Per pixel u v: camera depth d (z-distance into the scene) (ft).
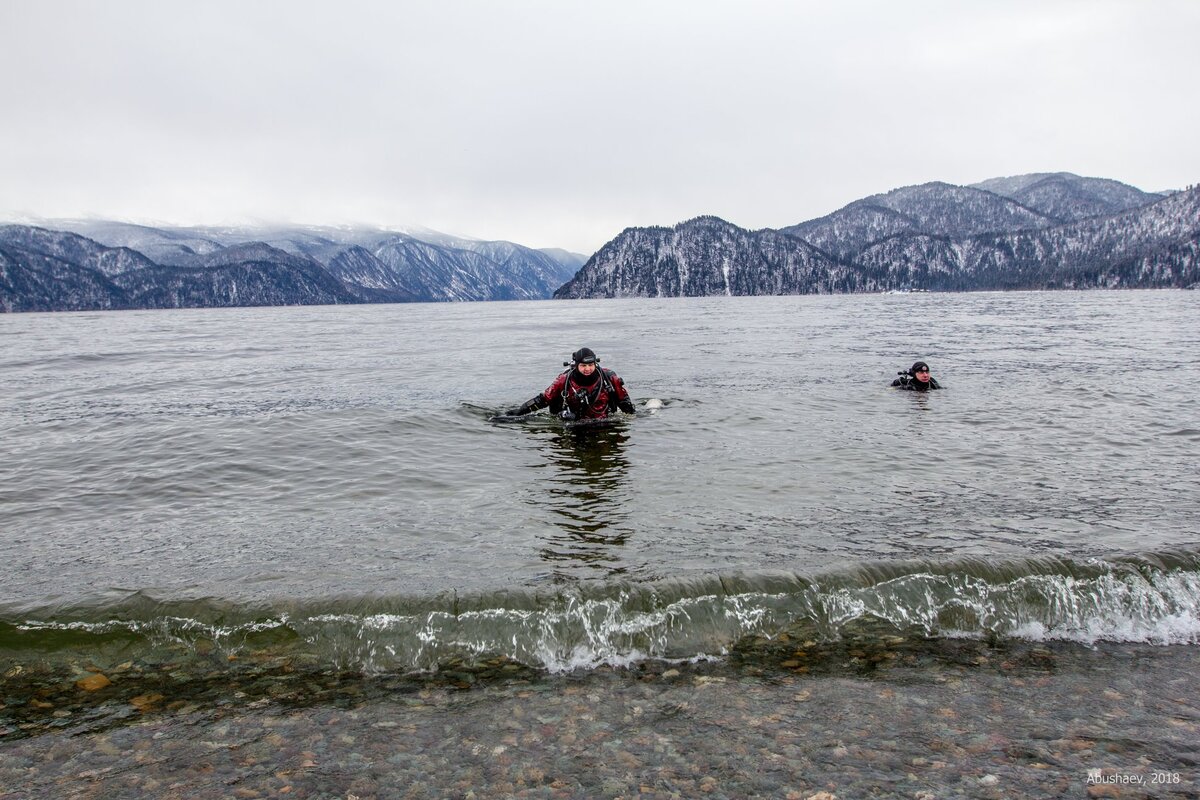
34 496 24.89
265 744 11.69
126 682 13.52
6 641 14.46
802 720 12.36
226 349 105.50
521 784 10.69
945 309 248.93
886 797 10.38
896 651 14.71
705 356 78.89
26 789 10.59
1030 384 50.44
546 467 28.43
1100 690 13.32
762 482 25.44
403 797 10.40
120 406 45.91
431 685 13.55
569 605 15.33
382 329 170.60
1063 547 18.35
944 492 23.71
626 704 12.92
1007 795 10.41
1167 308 220.84
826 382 53.98
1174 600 16.31
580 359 38.19
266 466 29.04
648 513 21.93
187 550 19.20
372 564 17.93
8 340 139.95
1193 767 11.01
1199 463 26.99
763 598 15.89
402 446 32.63
